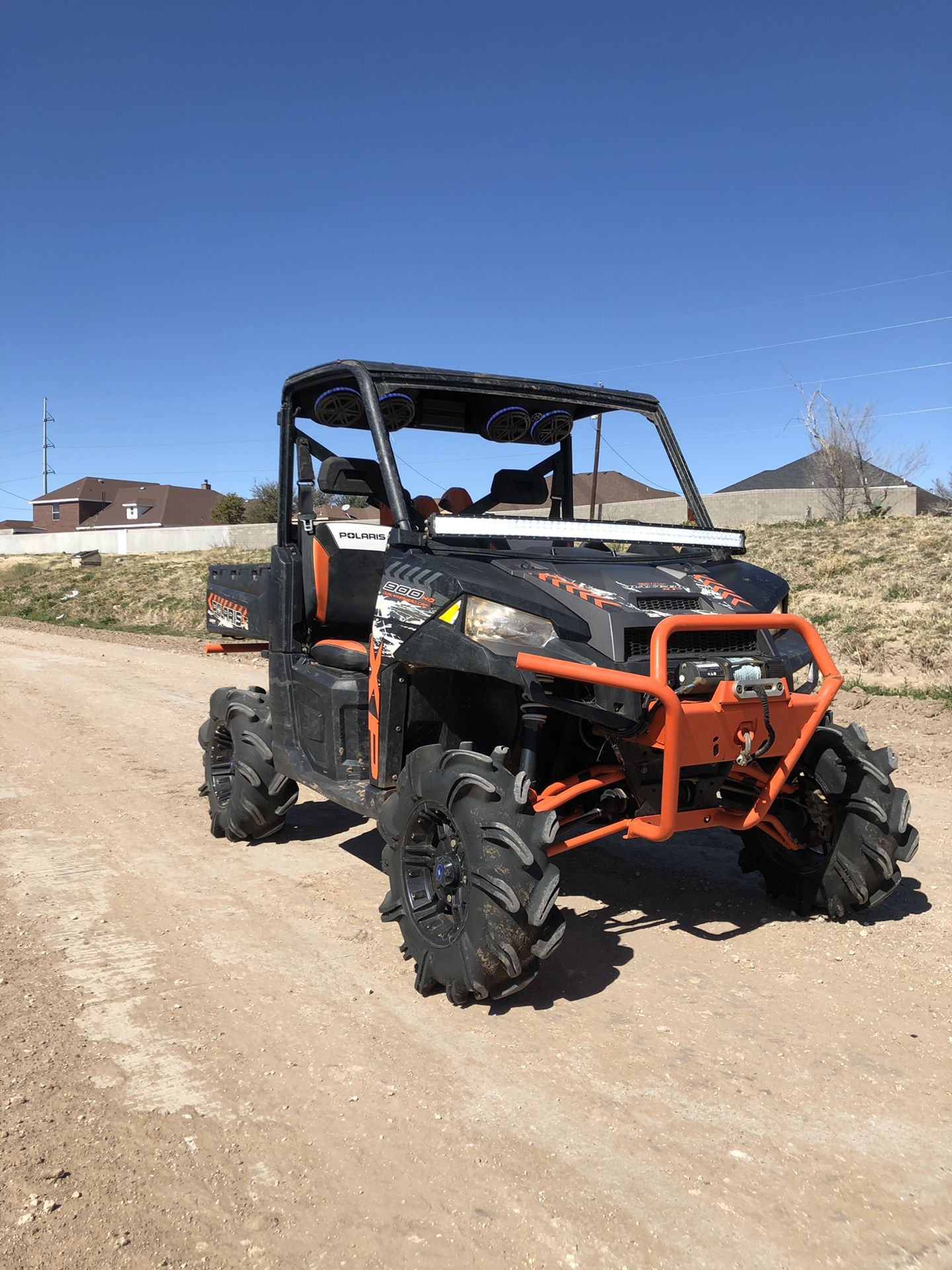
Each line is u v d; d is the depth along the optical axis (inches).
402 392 192.5
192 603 1111.0
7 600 1337.4
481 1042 139.4
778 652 166.6
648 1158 111.0
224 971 165.9
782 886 187.9
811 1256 95.1
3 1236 98.7
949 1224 99.7
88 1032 143.9
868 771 168.6
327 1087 127.9
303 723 207.3
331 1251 96.7
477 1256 95.7
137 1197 105.1
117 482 3339.1
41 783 309.6
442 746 158.2
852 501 1387.8
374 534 214.8
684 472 197.9
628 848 232.4
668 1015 146.5
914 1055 133.6
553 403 202.5
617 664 144.3
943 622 528.4
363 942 178.2
